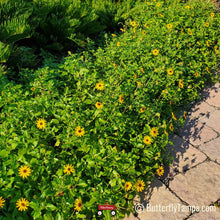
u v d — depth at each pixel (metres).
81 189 1.92
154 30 3.83
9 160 1.83
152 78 3.01
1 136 1.91
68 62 2.88
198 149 2.82
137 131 2.58
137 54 3.31
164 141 2.43
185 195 2.32
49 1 3.75
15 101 2.35
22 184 1.81
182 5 4.99
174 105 3.26
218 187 2.42
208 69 3.82
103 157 2.19
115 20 4.50
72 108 2.28
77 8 4.00
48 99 2.41
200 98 3.45
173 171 2.54
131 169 2.08
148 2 4.56
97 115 2.34
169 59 3.27
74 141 2.09
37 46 3.76
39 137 2.14
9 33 2.98
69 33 3.71
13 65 3.17
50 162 1.99
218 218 2.15
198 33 4.06
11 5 3.37
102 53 3.25
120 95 2.35
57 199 1.84
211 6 5.21
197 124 3.16
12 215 1.66
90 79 2.79
